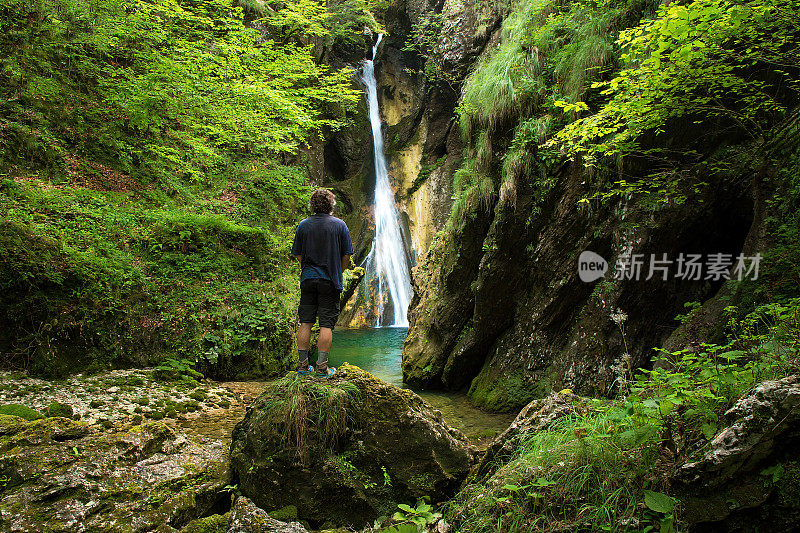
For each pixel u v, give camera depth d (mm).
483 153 7324
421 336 8609
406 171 19609
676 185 5445
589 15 6520
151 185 9414
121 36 9375
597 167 5973
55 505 2766
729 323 4207
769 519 1770
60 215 6934
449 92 17156
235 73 9711
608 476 2355
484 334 7398
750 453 1843
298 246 3934
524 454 2896
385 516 3100
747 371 2410
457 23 12820
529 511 2426
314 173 17422
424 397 7602
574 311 6512
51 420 3674
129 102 8539
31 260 5680
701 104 4684
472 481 3176
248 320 7477
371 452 3266
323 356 3717
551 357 6598
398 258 19078
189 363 6664
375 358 11008
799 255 4191
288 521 2959
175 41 9078
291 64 11078
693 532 1942
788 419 1796
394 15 19984
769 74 4805
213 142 10367
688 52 3904
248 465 3232
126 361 6254
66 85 8969
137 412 4801
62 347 5715
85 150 8648
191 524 2756
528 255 6812
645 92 4371
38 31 8805
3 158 7273
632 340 5891
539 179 6566
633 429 2465
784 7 3662
